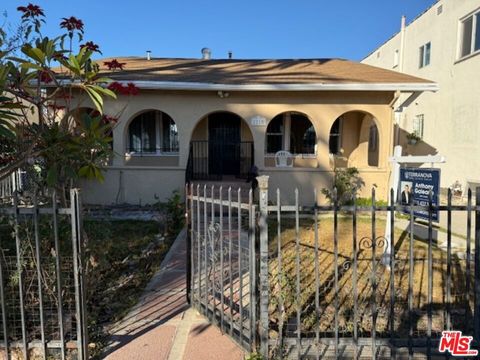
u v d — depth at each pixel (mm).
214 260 3527
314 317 3541
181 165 10047
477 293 2871
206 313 3568
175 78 9828
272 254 5543
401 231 7289
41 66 3277
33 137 3402
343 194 9719
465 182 11867
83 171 3703
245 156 11883
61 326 2908
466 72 11875
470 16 11742
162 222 7453
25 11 4203
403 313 3682
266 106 10039
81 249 2908
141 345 3119
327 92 9992
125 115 9836
